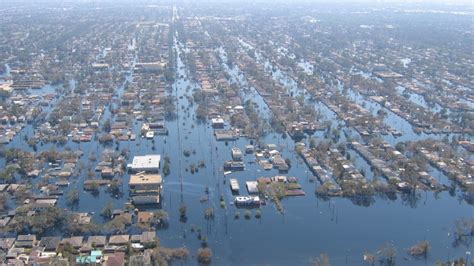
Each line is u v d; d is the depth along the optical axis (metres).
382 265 194.00
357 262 195.88
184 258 195.00
